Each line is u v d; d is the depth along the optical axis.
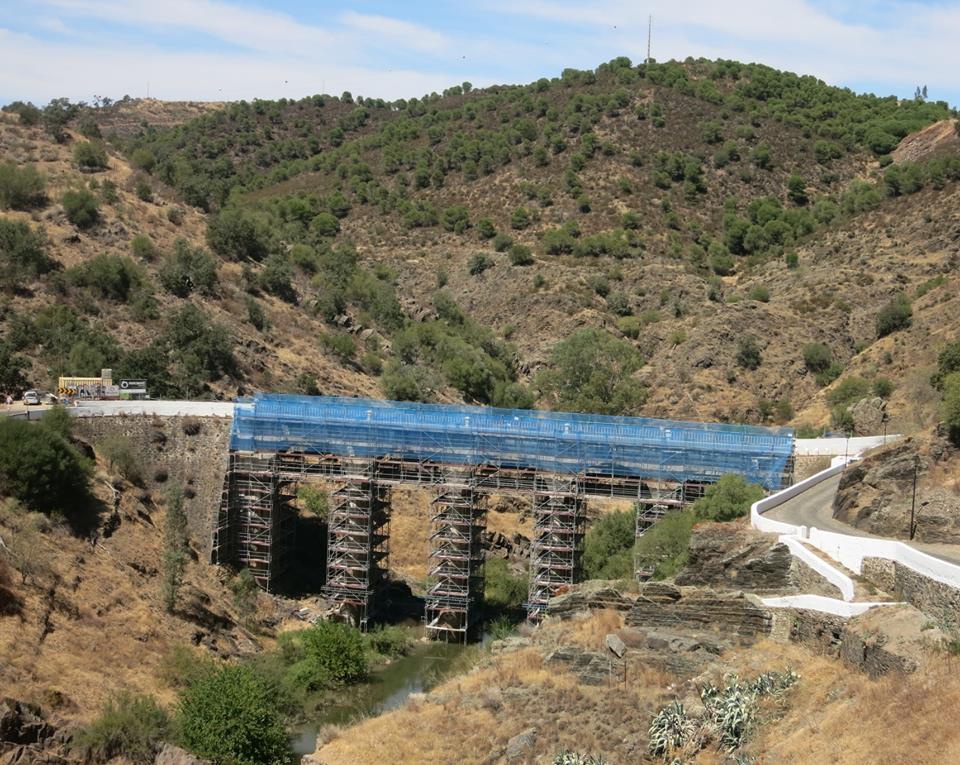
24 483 84.81
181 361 124.88
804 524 71.75
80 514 88.69
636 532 92.19
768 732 53.03
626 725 57.88
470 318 198.50
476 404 152.62
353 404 102.25
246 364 130.25
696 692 58.75
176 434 100.69
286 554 104.56
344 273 177.88
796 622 61.62
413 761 58.53
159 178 174.75
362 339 157.75
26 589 77.25
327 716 78.00
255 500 99.69
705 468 92.62
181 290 138.25
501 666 66.81
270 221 199.12
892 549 61.38
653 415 158.88
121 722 65.88
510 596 103.06
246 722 68.06
